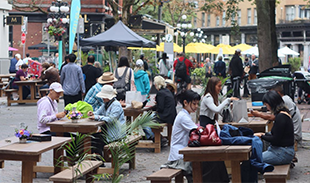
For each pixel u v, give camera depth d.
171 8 56.47
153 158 10.37
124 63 14.48
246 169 7.13
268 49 18.39
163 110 11.20
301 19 68.38
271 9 20.66
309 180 8.30
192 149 6.52
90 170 7.25
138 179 8.47
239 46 40.38
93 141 8.88
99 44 18.97
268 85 12.20
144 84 15.56
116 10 32.53
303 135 12.95
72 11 20.66
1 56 29.80
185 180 8.34
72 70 13.60
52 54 45.38
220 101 12.93
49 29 26.27
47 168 8.56
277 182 7.00
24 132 7.36
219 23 79.25
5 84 24.80
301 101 22.20
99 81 10.29
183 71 21.95
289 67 13.55
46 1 44.53
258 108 11.16
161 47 38.69
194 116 16.81
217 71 27.23
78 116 8.60
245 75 24.23
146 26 35.28
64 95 13.69
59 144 7.39
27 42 50.22
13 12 44.69
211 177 7.04
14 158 6.87
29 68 22.62
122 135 8.45
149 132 11.07
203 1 71.12
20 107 20.12
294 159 9.50
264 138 7.85
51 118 8.72
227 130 7.00
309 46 68.94
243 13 76.62
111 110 8.84
